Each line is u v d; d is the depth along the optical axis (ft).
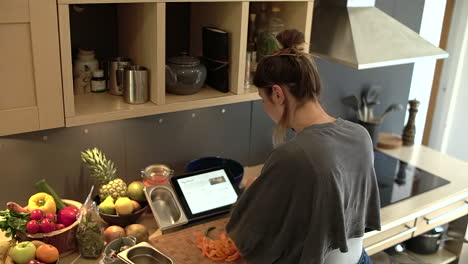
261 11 7.18
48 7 4.98
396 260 8.52
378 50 6.53
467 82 10.85
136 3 6.07
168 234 5.94
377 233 6.95
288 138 8.18
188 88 6.45
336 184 4.43
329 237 4.63
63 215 5.55
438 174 8.16
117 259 5.24
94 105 5.95
